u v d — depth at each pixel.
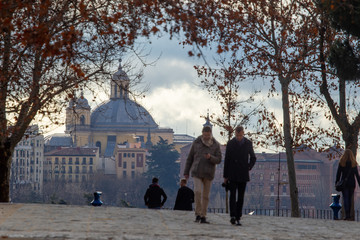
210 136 24.83
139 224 22.48
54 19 25.98
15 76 39.66
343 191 32.75
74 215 24.91
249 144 25.00
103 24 29.52
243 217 30.61
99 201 37.62
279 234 21.23
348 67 38.16
